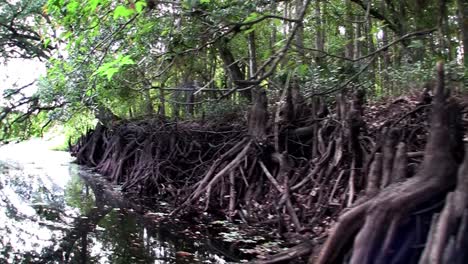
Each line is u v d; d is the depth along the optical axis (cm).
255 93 1115
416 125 749
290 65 711
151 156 1483
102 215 1050
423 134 723
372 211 459
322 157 910
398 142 605
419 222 442
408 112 793
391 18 1228
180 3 521
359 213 475
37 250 753
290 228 832
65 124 1686
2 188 1411
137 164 1580
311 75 949
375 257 443
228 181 1053
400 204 445
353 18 1291
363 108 914
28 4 1533
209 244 802
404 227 445
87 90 930
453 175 445
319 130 977
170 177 1373
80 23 705
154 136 1529
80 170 2034
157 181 1361
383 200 456
